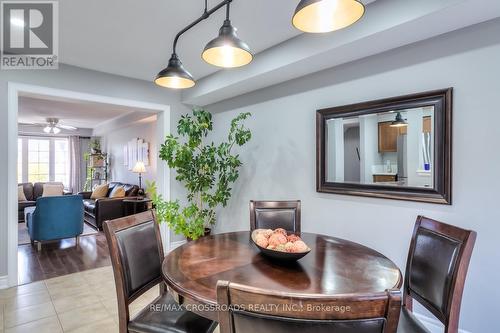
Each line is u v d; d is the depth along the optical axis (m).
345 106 2.54
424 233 1.55
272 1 1.98
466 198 1.89
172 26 2.33
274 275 1.32
